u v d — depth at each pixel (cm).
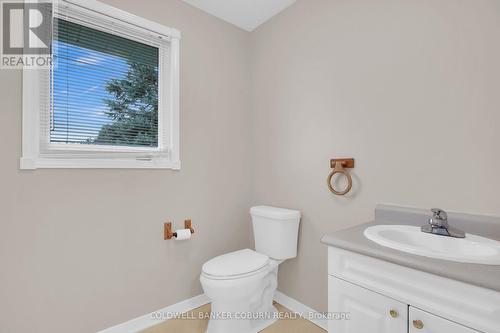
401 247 89
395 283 87
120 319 157
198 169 193
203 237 196
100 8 149
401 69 133
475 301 71
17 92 126
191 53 190
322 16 171
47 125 136
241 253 177
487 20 108
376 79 143
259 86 220
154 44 175
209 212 200
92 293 147
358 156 151
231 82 215
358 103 151
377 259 91
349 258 100
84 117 149
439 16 121
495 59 106
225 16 206
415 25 128
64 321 138
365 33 148
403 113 133
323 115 170
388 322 89
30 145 128
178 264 182
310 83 178
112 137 160
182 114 184
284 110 197
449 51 118
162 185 174
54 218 135
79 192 142
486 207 108
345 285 101
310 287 178
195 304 190
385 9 140
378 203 142
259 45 219
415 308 82
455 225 114
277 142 203
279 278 199
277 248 176
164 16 176
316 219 174
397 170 135
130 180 161
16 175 125
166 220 176
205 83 198
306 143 181
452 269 74
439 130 121
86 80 150
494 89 106
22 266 126
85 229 144
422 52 126
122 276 158
